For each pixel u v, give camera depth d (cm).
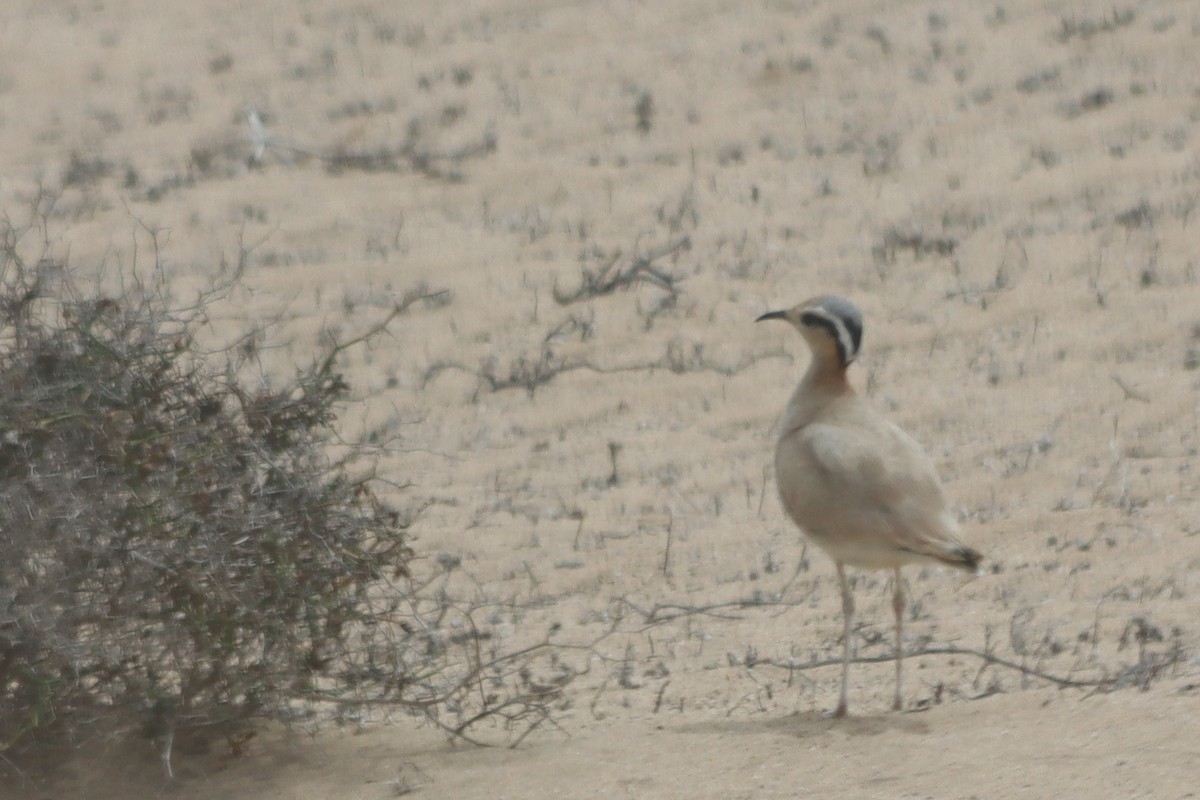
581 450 2077
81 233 3266
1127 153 3081
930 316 2433
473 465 2050
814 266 2745
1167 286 2395
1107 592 1402
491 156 3656
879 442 1087
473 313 2670
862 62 3981
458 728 1128
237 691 1089
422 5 5184
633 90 4038
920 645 1306
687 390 2267
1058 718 1010
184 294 2784
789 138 3544
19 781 1073
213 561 1027
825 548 1096
